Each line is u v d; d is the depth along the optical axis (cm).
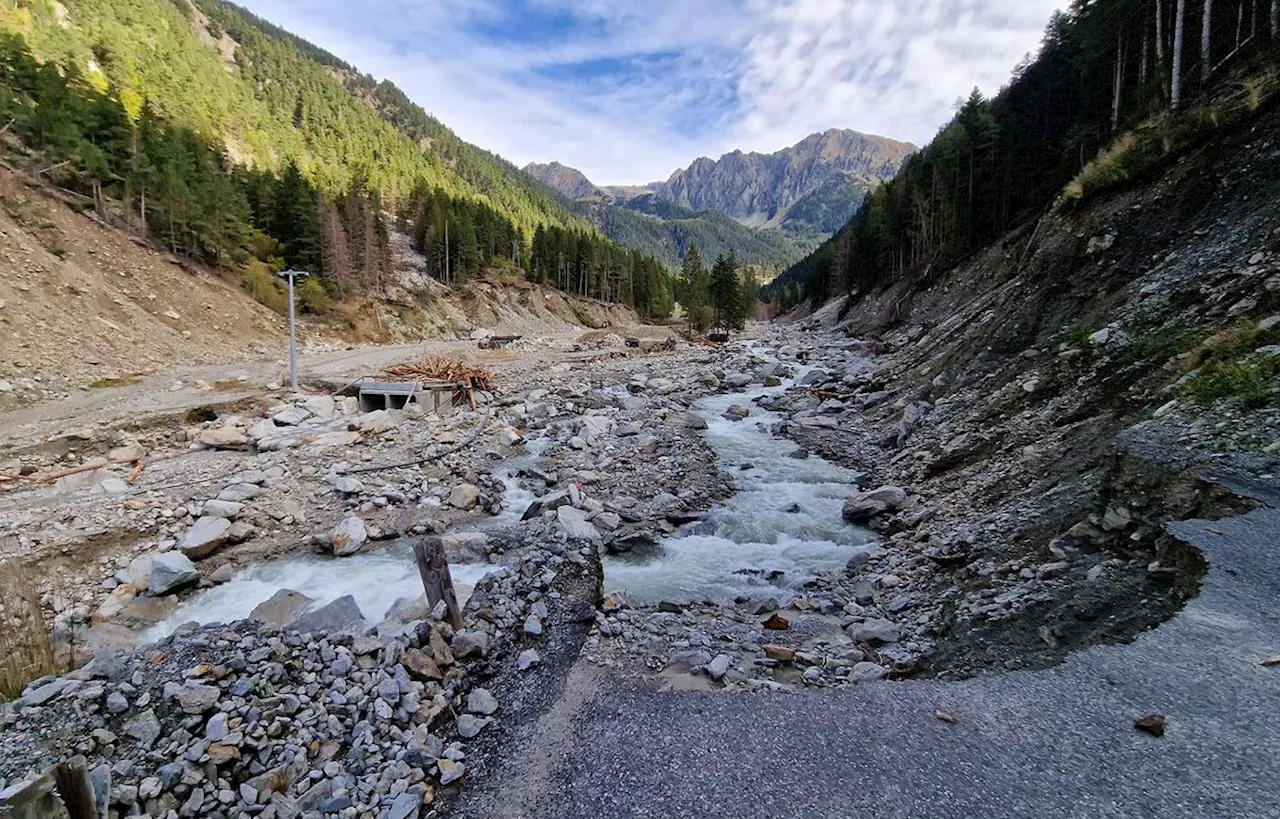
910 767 541
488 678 839
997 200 4572
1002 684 651
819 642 1009
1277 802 427
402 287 6862
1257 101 1730
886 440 2194
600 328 8869
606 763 625
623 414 2806
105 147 4919
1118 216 1967
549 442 2445
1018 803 477
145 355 3375
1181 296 1459
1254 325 1160
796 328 8288
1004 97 5566
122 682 694
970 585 1048
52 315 3120
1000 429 1612
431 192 10000
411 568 1459
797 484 1927
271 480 1902
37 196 3828
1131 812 446
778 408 2975
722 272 7669
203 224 4809
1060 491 1136
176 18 13600
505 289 8525
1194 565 744
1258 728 504
